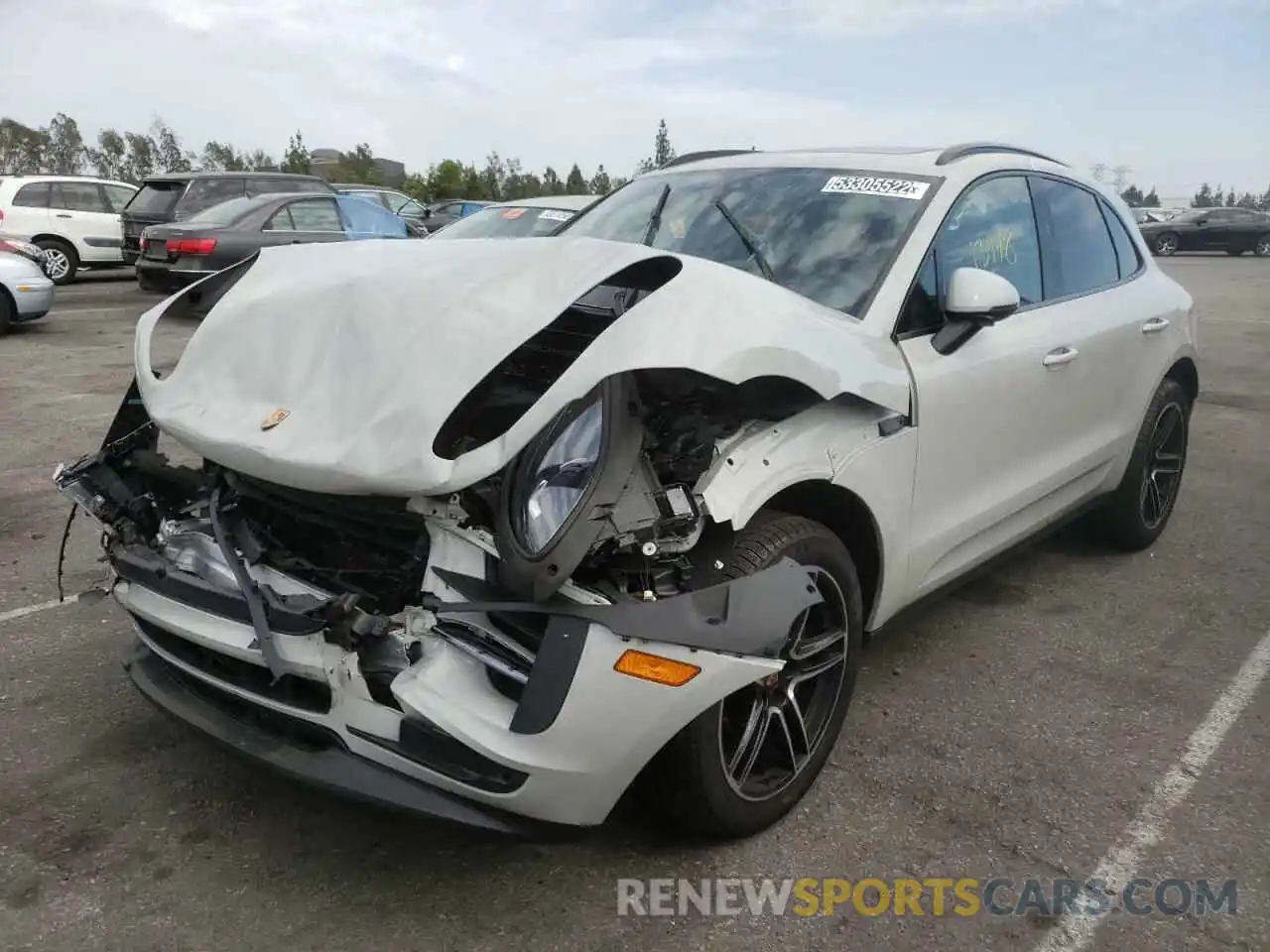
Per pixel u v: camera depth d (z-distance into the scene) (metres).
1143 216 33.88
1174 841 2.88
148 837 2.79
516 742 2.23
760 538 2.63
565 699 2.22
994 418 3.53
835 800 3.03
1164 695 3.71
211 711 2.66
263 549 2.63
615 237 3.81
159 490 3.04
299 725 2.48
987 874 2.73
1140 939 2.51
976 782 3.14
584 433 2.29
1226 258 32.12
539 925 2.50
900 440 3.06
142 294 16.36
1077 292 4.25
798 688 2.92
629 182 4.32
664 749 2.51
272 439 2.47
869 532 3.07
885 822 2.94
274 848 2.76
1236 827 2.95
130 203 16.45
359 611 2.30
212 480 2.88
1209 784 3.16
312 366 2.59
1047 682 3.80
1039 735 3.42
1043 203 4.14
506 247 2.80
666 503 2.38
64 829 2.81
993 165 3.88
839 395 2.85
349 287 2.70
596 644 2.23
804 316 2.72
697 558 2.55
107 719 3.38
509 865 2.72
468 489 2.35
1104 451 4.43
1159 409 4.84
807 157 3.92
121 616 4.15
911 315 3.24
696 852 2.79
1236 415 8.54
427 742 2.30
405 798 2.30
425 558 2.41
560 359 2.71
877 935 2.50
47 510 5.47
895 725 3.47
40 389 8.68
